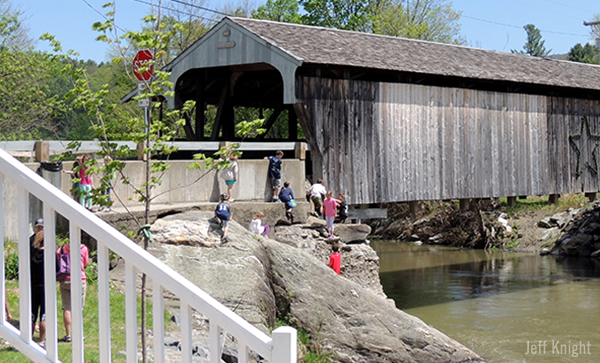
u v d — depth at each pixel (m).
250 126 6.80
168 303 11.54
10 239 11.91
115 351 8.46
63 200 3.39
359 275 17.75
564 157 23.77
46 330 3.42
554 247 32.97
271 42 17.20
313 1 41.31
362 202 18.31
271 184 16.55
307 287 13.66
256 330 3.22
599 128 25.11
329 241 16.91
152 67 6.74
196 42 19.08
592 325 18.45
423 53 20.92
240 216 15.45
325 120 17.59
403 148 19.25
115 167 6.38
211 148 15.71
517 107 22.23
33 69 28.53
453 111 20.47
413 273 27.81
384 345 13.35
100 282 3.40
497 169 21.62
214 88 22.97
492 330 17.97
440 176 20.11
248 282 12.54
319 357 12.97
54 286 3.42
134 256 3.33
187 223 13.45
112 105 6.69
